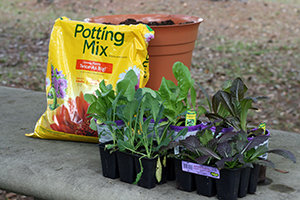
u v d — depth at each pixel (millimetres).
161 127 1733
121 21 2555
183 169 1527
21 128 2402
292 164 1848
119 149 1581
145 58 2006
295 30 7414
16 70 5051
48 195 1671
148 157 1556
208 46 6336
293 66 5391
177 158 1536
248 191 1539
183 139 1581
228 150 1437
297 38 6848
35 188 1702
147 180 1569
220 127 1600
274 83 4793
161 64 2203
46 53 5809
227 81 1818
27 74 4914
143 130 1583
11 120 2555
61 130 2113
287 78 4953
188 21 2506
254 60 5633
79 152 2020
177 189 1587
